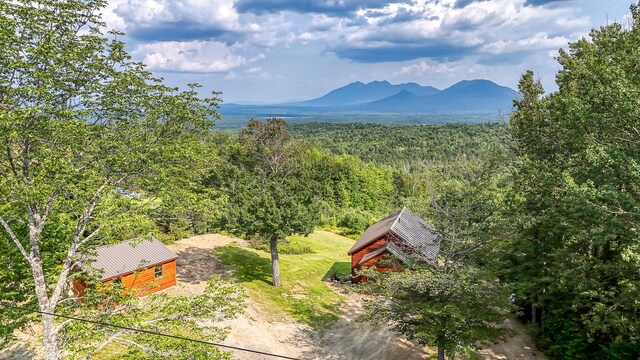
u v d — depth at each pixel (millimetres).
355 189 80250
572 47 24766
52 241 13117
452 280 16828
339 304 27609
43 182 10672
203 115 14234
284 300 27203
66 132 10953
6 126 9789
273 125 50688
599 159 14547
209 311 12445
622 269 16531
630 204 13977
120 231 12812
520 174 22344
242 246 37781
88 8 11781
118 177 12820
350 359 20406
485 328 17609
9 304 11953
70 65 11094
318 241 46656
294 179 30328
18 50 10523
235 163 50969
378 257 28641
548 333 22766
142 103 12984
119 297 13594
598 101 16656
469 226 18500
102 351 17188
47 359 11117
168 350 11531
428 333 16812
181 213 16031
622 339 17250
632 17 19984
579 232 16859
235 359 18609
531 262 22000
